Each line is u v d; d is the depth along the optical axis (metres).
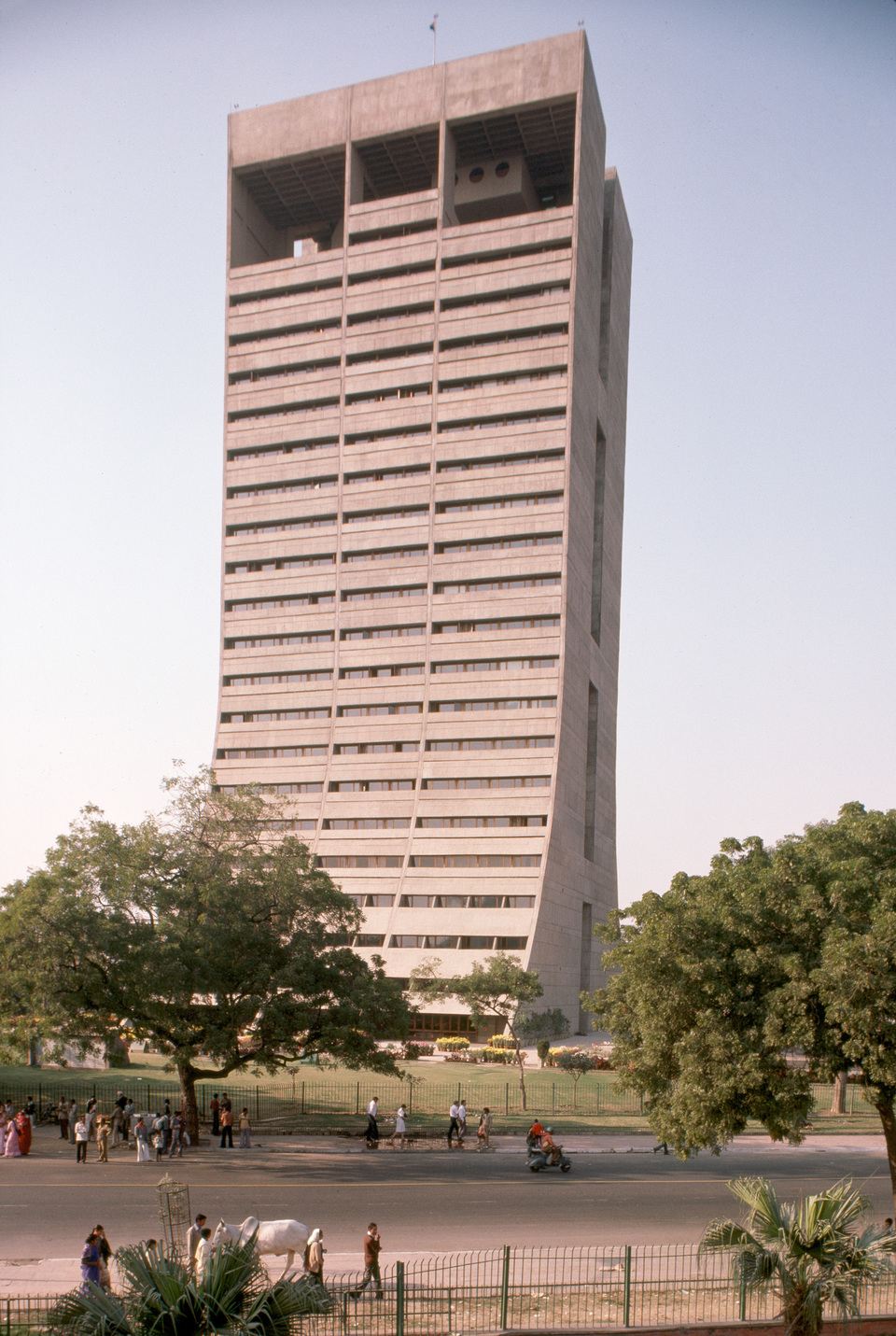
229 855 41.66
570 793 103.50
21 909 34.72
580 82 103.06
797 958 21.89
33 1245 22.97
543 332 104.25
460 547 104.88
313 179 117.50
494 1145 39.72
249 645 111.25
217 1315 13.30
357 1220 25.86
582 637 109.44
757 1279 17.11
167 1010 36.84
